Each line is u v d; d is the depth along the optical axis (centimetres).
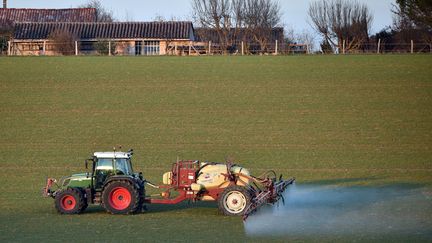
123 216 6975
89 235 5956
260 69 16475
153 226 6400
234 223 6562
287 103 13962
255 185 7281
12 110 13712
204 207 7600
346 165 10356
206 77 15862
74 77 15925
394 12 19588
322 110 13488
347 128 12400
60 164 10550
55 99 14412
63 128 12638
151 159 10800
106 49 19850
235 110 13588
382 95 14262
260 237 5888
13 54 19838
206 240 5741
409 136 11894
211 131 12381
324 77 15662
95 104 14100
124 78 15862
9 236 5941
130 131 12425
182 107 13850
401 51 19675
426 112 13200
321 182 9325
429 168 10125
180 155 11019
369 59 17225
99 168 7231
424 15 18575
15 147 11519
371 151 11125
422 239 5778
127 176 7100
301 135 12062
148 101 14250
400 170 10012
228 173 7144
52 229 6256
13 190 8831
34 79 15762
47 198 8244
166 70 16512
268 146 11481
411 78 15338
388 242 5662
